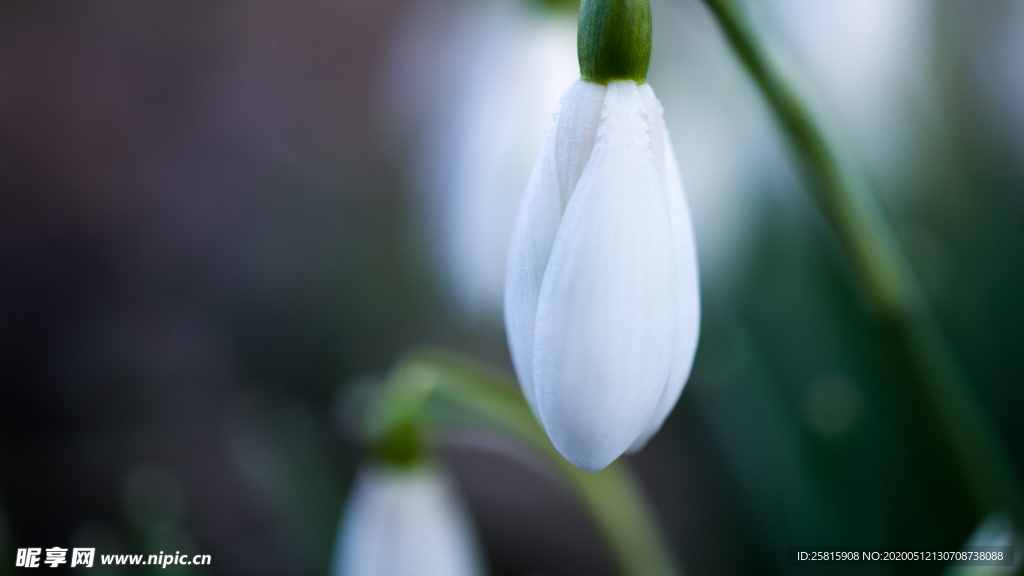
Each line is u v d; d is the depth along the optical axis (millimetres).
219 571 453
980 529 186
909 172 340
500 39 242
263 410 500
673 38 281
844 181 178
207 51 773
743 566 343
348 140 700
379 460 199
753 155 319
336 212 629
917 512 283
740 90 291
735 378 324
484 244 246
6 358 569
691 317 155
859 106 323
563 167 156
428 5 639
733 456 321
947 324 319
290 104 736
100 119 718
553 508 467
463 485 474
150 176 686
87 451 516
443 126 257
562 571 449
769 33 173
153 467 504
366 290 571
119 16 786
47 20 779
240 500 487
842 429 273
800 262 338
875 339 295
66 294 607
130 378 558
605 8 156
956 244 344
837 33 316
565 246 152
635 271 152
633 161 154
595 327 151
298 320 568
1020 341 320
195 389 553
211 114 729
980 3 346
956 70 348
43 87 735
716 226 288
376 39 766
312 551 324
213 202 662
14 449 520
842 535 294
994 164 355
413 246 505
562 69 237
